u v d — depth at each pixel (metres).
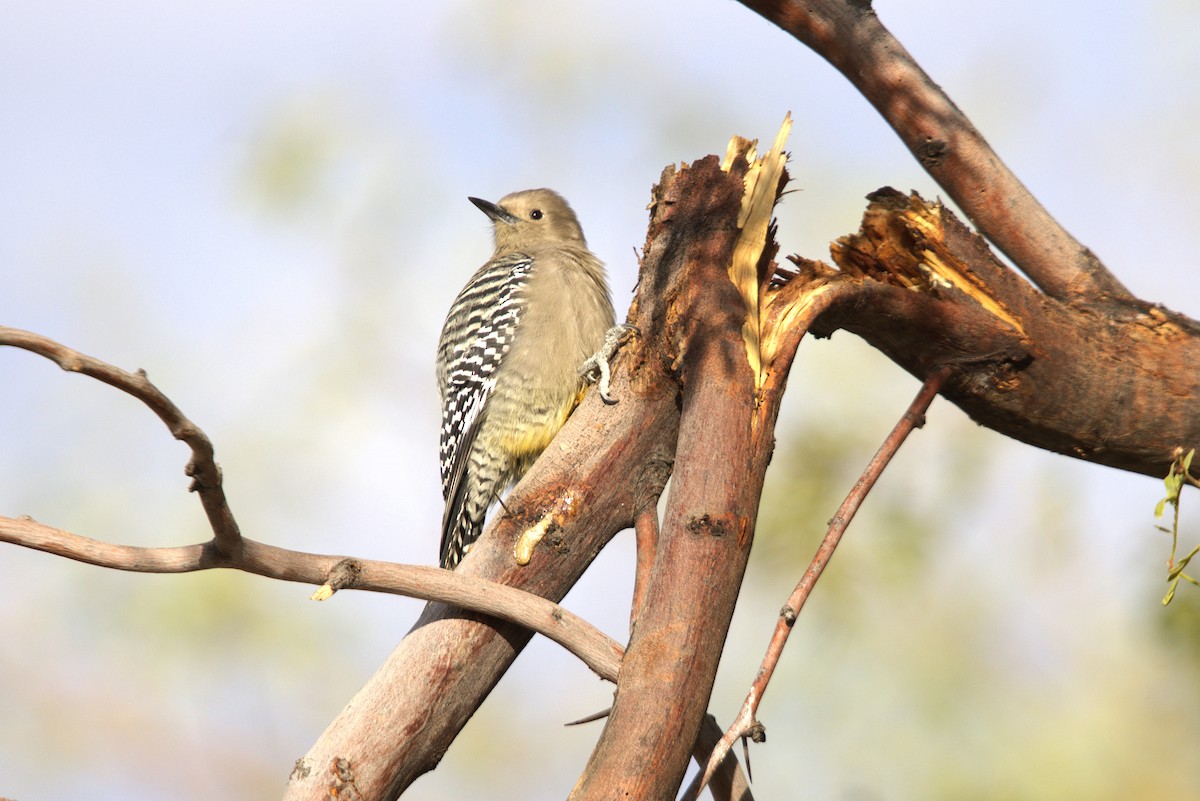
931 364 7.86
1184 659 11.48
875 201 7.84
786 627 6.33
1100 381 7.84
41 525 5.87
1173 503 7.27
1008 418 7.99
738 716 6.15
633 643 6.49
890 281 7.85
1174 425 7.90
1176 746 12.12
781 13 8.24
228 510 5.86
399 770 7.28
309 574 6.37
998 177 8.20
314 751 7.24
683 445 7.01
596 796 6.08
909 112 8.20
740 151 8.12
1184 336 7.95
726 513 6.70
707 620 6.48
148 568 5.96
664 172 8.22
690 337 7.49
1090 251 8.25
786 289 7.76
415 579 6.78
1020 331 7.70
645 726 6.23
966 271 7.66
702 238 7.80
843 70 8.36
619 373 8.16
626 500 8.05
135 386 5.26
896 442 7.27
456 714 7.43
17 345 5.14
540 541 7.91
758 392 7.18
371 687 7.40
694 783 6.32
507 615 7.02
